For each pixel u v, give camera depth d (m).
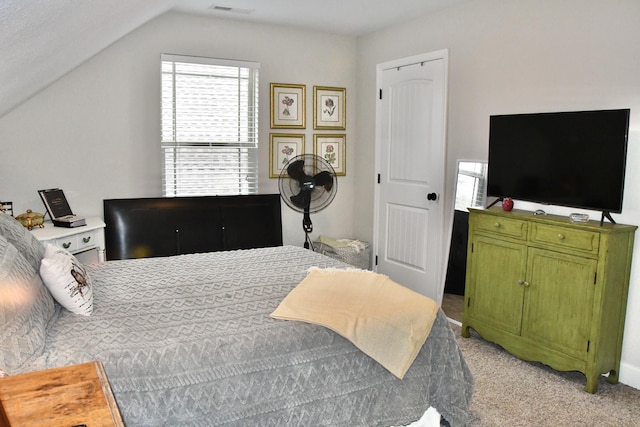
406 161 4.47
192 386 1.67
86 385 0.94
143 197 4.21
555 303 2.91
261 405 1.77
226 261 2.82
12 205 3.60
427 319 2.14
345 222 5.22
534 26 3.29
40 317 1.73
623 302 2.83
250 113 4.52
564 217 3.03
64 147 3.88
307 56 4.79
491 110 3.63
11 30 1.25
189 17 4.23
